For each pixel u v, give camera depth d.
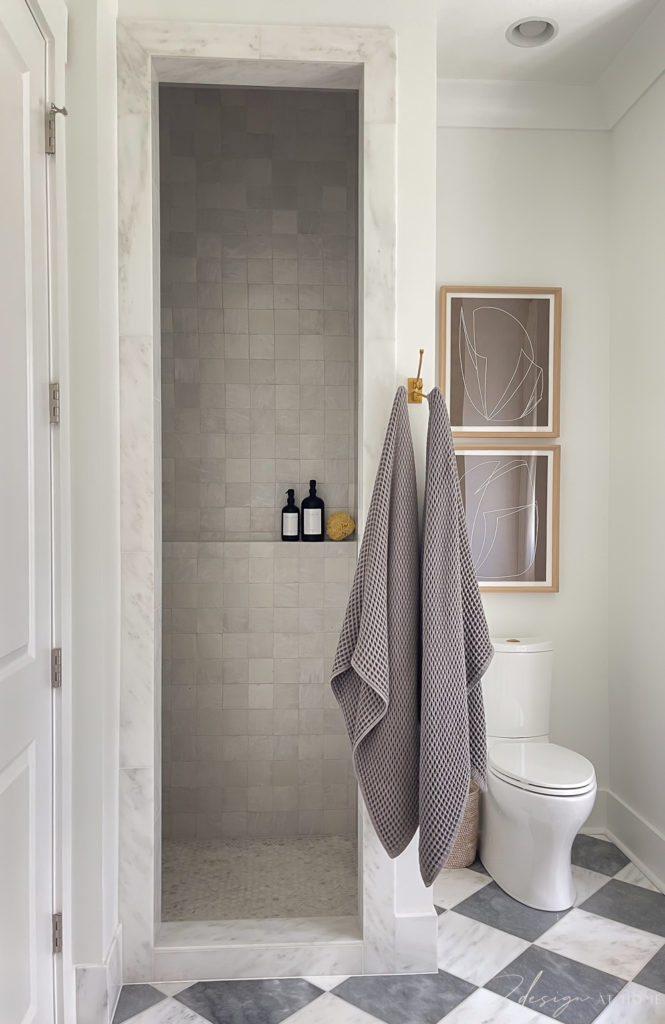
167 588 2.84
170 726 2.86
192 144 2.88
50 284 1.69
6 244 1.43
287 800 2.89
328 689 2.88
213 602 2.85
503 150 2.94
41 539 1.63
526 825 2.42
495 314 2.94
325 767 2.90
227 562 2.85
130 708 2.03
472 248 2.95
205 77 2.13
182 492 2.92
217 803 2.88
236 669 2.86
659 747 2.59
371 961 2.08
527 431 2.94
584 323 2.97
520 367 2.94
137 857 2.04
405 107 2.07
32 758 1.58
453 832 1.93
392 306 2.07
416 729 2.01
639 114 2.71
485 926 2.32
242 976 2.07
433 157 2.08
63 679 1.74
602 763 3.01
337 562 2.86
